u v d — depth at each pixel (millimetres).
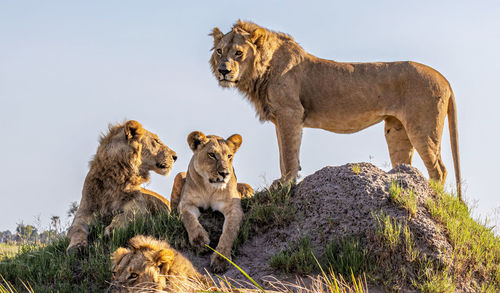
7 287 11062
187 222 11516
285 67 14492
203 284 8773
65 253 12016
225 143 11891
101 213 12914
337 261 10312
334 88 14602
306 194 12070
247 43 14234
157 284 8242
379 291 9812
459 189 12789
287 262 10359
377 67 14742
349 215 11195
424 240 10516
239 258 11031
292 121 14234
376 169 12492
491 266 10633
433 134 14164
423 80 14242
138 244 8625
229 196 11844
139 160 13133
